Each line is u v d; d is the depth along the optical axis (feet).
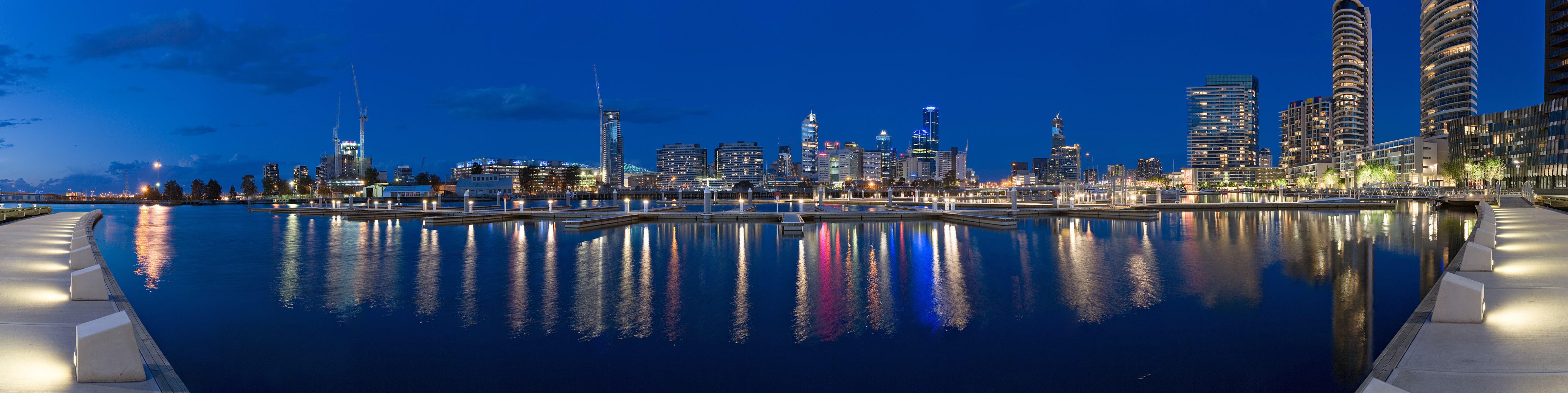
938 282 91.09
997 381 48.08
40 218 207.62
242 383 48.19
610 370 51.03
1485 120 494.18
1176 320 66.03
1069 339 59.00
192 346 57.62
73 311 56.49
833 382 48.19
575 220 217.15
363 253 131.75
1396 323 64.39
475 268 107.04
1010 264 110.42
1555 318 46.39
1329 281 90.27
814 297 79.20
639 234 178.60
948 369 50.80
